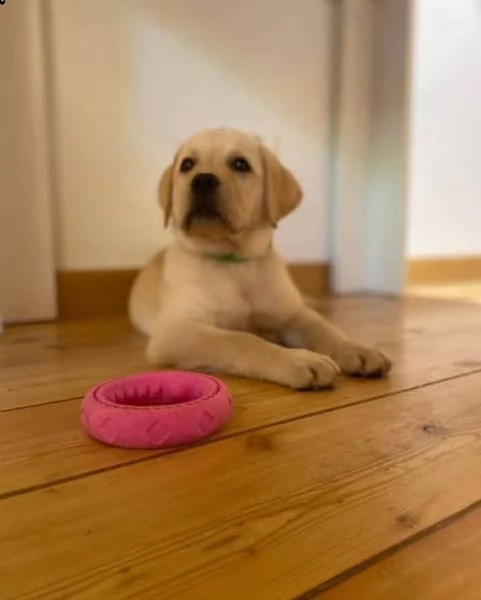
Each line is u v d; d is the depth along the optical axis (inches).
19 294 72.4
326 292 103.8
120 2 76.9
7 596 20.1
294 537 24.0
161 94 81.9
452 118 129.5
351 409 39.9
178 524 25.0
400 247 101.9
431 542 23.8
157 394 40.8
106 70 76.9
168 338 51.4
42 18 71.4
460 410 40.1
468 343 62.4
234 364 47.6
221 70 87.3
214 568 21.8
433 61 124.0
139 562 22.1
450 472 30.4
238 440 34.4
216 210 55.2
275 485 28.8
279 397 42.3
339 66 99.5
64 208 76.0
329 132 101.5
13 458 31.9
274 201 60.5
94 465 31.0
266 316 59.2
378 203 104.4
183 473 30.0
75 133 75.5
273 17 91.7
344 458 32.0
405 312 83.7
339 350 49.8
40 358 54.9
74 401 41.8
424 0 120.2
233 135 59.3
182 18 82.4
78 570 21.6
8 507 26.5
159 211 83.6
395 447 33.6
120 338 64.7
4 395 43.2
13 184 69.7
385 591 20.7
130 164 80.4
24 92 68.4
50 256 73.5
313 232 101.7
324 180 101.9
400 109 99.7
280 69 93.8
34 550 23.0
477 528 24.9
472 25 130.1
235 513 26.0
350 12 98.5
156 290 65.9
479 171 137.2
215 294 56.3
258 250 58.6
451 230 133.8
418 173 124.6
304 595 20.4
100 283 79.3
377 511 26.3
